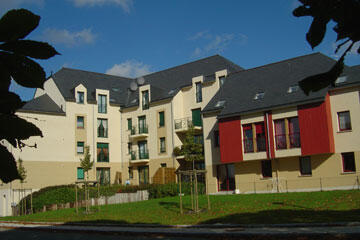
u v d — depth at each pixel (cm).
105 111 3984
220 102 3006
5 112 181
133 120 3947
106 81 4359
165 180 3384
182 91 3669
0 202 3378
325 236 1046
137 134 3791
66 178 3619
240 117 2742
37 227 1847
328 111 2395
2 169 176
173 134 3528
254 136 2659
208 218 1628
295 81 2709
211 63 3822
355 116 2331
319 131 2377
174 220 1680
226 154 2772
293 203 1812
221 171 2939
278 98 2619
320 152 2356
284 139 2533
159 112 3691
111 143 3981
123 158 4009
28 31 159
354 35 192
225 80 3250
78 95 3822
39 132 180
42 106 3622
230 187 2873
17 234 1705
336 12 187
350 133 2334
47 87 3966
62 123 3666
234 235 1181
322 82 198
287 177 2530
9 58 166
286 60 3019
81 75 4206
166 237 1296
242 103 2812
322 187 2381
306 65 2831
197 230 1357
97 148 3884
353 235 1020
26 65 169
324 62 2755
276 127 2583
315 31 193
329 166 2381
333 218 1359
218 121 2856
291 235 1087
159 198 2805
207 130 3033
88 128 3831
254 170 2684
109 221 1834
